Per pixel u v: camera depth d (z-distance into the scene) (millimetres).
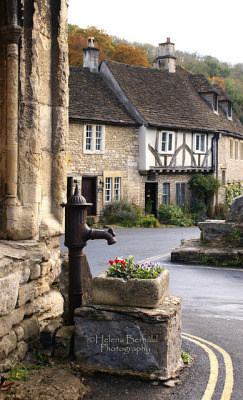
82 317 4328
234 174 34281
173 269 11273
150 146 24359
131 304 4273
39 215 5004
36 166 4918
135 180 24266
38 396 3732
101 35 40312
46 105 5172
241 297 8586
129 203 23297
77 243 4660
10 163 4789
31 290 4602
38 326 4660
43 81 5117
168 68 30312
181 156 26562
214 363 4809
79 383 4004
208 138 28938
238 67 76188
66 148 5387
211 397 3977
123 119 23359
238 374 4527
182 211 27031
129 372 4234
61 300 5199
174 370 4379
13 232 4789
